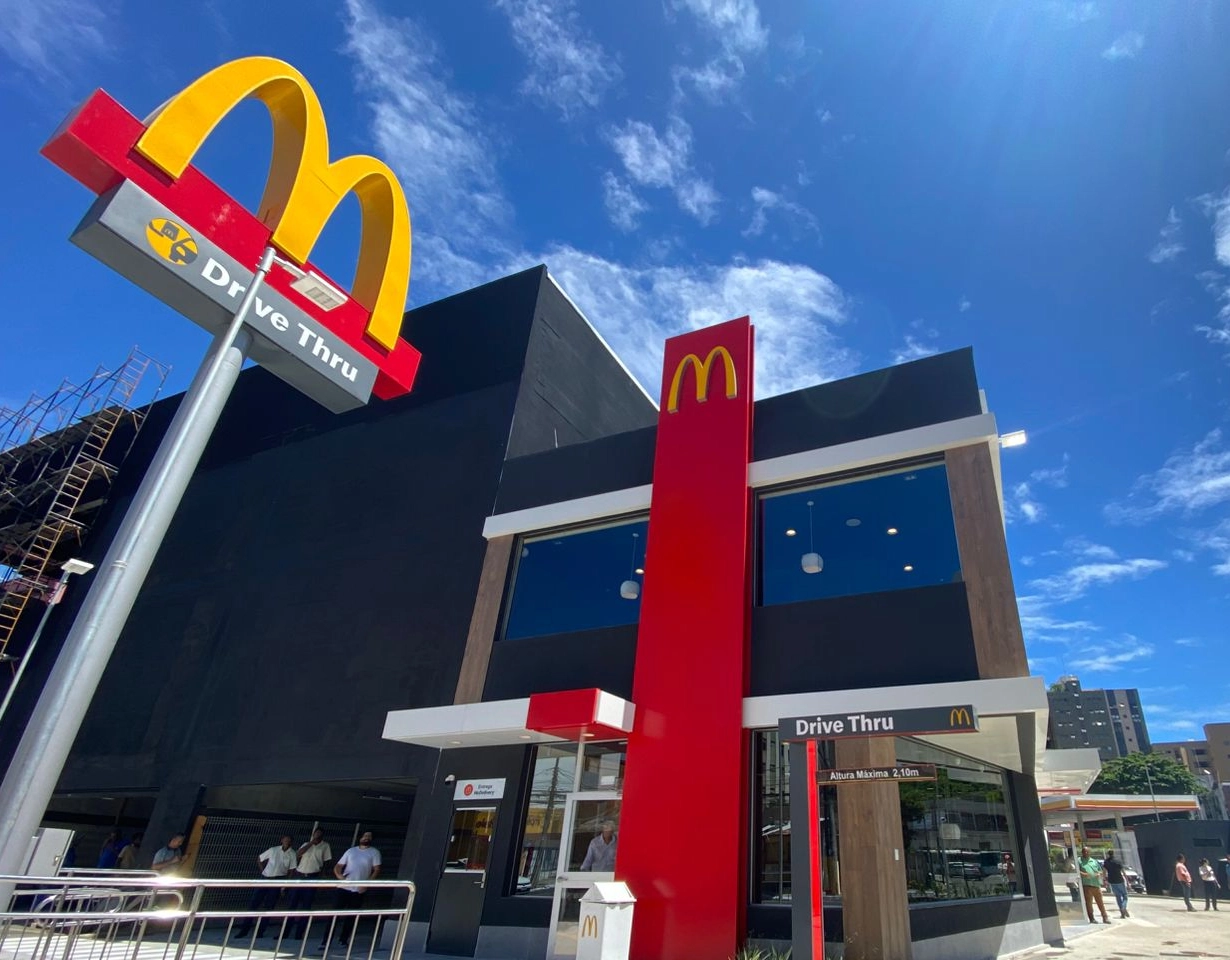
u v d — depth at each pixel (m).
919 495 11.30
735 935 9.21
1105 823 35.22
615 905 8.14
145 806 21.14
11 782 5.46
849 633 10.66
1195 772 95.69
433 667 14.41
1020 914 11.73
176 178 7.89
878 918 8.84
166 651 18.62
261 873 15.44
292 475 19.50
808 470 12.10
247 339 8.28
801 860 6.94
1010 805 13.01
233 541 19.44
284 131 9.95
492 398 17.20
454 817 12.74
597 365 20.34
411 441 17.89
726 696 10.65
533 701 10.89
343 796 19.31
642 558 13.34
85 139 7.25
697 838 9.94
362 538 17.14
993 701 8.90
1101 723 126.69
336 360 9.30
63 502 24.67
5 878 5.29
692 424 13.37
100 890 7.34
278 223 8.93
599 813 11.38
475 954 11.32
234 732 16.23
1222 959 10.66
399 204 11.09
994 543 10.20
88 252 7.49
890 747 9.51
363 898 17.53
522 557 14.88
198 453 7.20
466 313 19.20
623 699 10.96
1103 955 10.98
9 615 23.47
